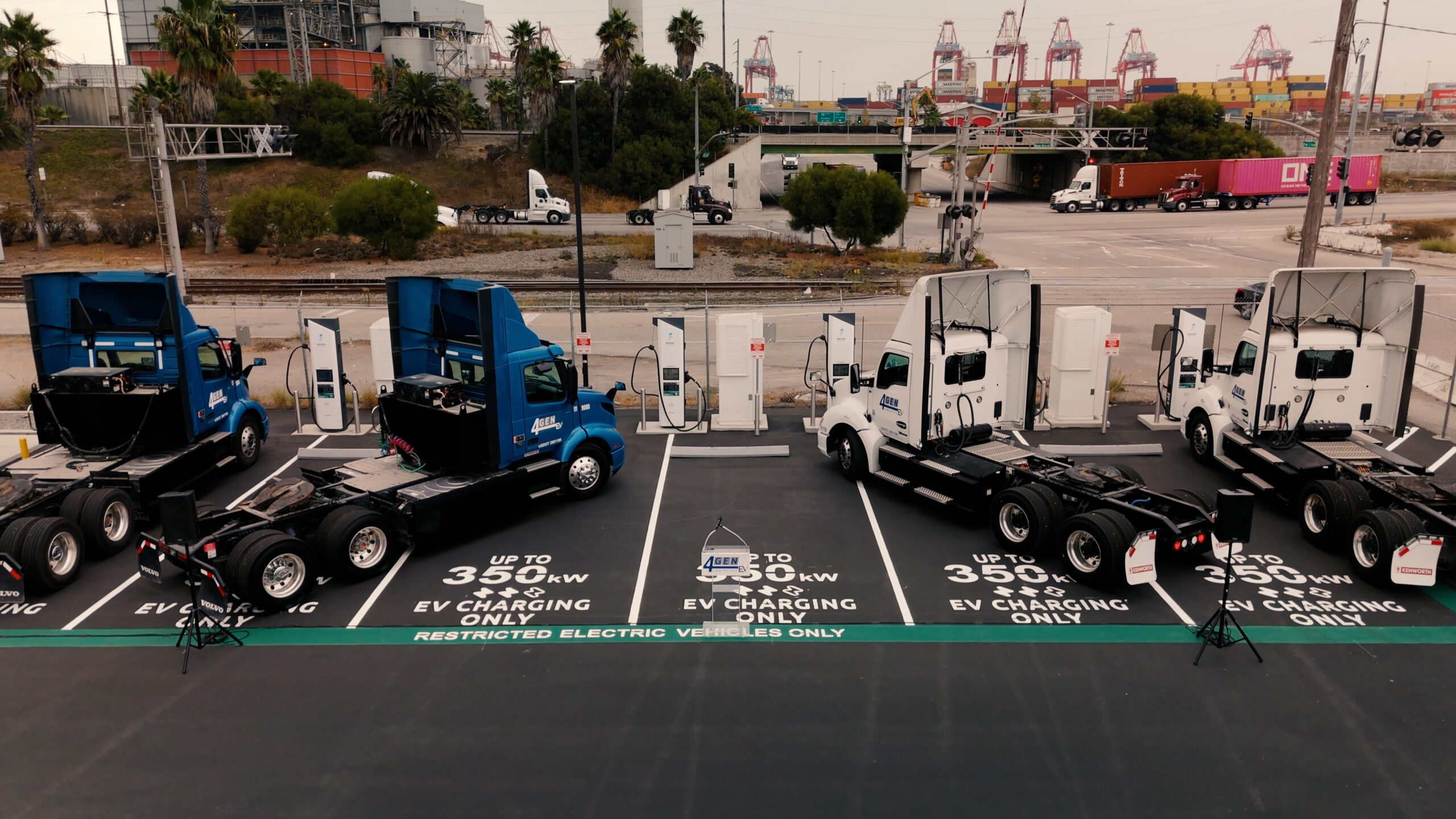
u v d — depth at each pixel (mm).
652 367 22547
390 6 115812
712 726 8148
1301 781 7375
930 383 12891
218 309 30500
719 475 15141
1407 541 10344
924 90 148625
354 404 17750
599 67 73938
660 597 10734
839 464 15188
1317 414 13266
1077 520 10828
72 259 44375
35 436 16906
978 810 7023
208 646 9625
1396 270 12719
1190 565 11578
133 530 12484
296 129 73312
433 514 11578
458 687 8812
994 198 89375
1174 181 69500
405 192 42656
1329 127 20672
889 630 9914
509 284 33750
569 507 13758
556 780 7406
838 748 7816
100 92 78750
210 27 42969
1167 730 8070
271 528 10734
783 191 92875
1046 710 8375
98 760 7688
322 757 7719
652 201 72438
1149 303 30141
